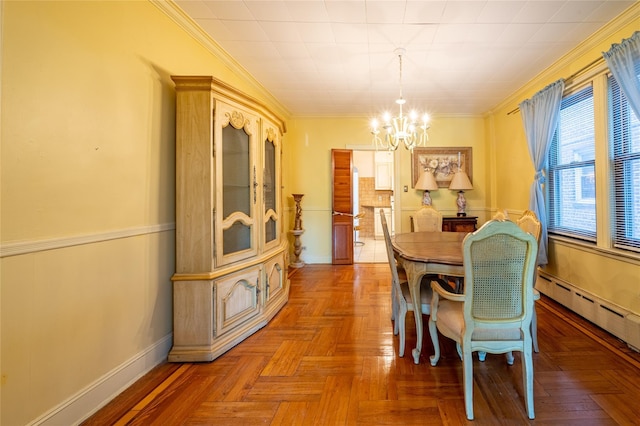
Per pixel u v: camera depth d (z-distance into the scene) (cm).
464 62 296
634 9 207
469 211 489
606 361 193
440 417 147
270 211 283
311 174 502
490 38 251
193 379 182
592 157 262
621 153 231
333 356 208
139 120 184
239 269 230
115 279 167
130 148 177
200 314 205
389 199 810
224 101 217
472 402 151
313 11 215
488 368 189
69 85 141
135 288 181
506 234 139
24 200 123
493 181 462
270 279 279
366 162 816
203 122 206
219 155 213
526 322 145
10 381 119
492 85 358
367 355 209
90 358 152
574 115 284
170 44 211
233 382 179
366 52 276
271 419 148
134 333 180
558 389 166
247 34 246
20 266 122
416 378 180
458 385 173
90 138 151
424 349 217
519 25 232
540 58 288
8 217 117
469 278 143
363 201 819
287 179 496
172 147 214
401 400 160
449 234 302
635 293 213
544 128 307
